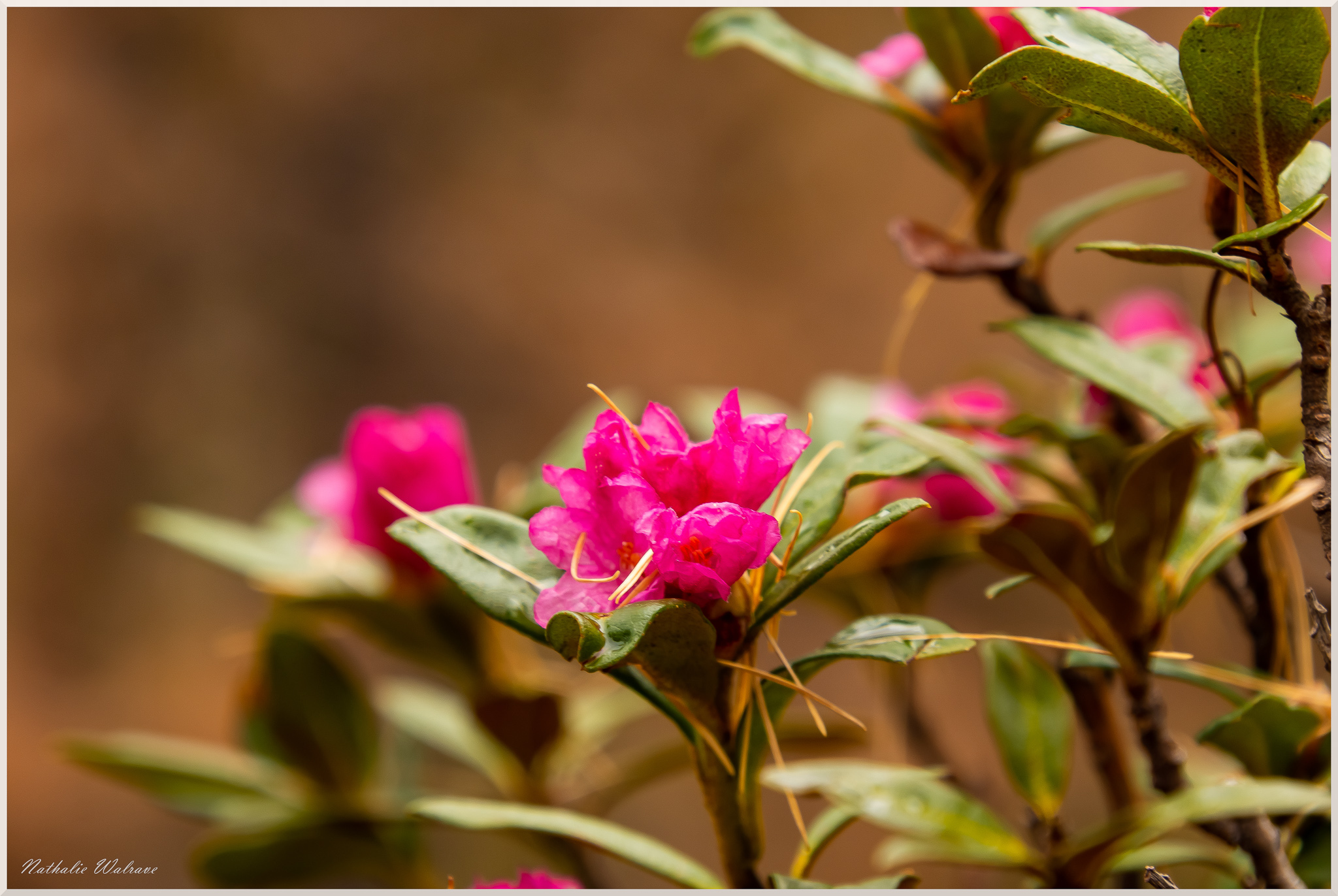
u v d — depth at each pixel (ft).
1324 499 2.35
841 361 7.28
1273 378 2.49
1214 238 2.43
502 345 7.84
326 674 2.79
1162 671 2.51
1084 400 2.68
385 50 8.05
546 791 2.75
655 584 2.35
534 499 2.69
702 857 5.62
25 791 6.59
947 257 2.54
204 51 7.90
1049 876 2.48
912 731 2.76
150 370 7.60
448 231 7.97
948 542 2.74
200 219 7.81
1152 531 2.45
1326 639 2.41
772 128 7.70
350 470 2.78
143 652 7.25
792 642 6.07
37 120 7.51
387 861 2.80
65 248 7.52
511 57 8.06
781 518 2.43
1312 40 2.33
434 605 2.74
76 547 7.29
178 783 2.81
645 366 7.64
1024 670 2.54
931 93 2.58
